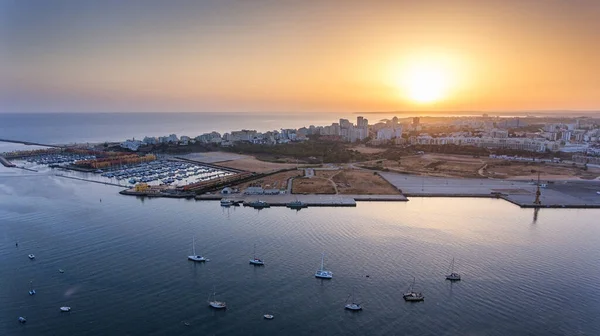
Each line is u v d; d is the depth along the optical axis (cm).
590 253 14788
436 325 10212
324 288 12012
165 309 10838
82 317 10431
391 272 13050
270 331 9938
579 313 10769
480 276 12812
